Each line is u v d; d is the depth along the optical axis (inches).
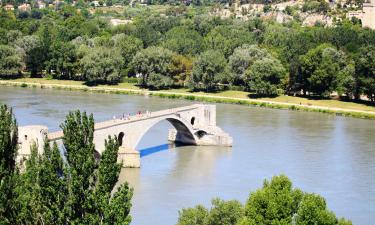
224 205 4330.7
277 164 7696.9
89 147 3427.7
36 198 3253.0
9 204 3176.7
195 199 6112.2
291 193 4062.5
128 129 7711.6
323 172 7337.6
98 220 3284.9
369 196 6422.2
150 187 6515.8
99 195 3331.7
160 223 5398.6
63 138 3457.2
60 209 3284.9
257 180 6904.5
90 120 3516.2
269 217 3863.2
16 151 3491.6
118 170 3457.2
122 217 3329.2
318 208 3826.3
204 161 7839.6
